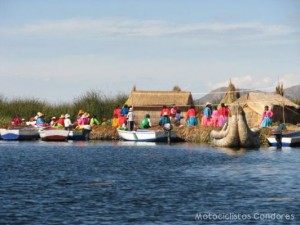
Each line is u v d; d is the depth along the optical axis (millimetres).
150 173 44125
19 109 85250
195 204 32562
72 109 83875
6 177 42031
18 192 35969
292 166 47250
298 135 63656
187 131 70688
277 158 52938
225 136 63312
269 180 40312
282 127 64375
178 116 72688
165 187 37719
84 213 30500
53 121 78312
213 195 34969
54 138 73875
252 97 74000
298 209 31375
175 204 32562
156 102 78812
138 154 57562
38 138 76250
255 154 56469
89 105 82875
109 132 75188
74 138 74500
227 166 47719
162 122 71375
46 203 32750
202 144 68000
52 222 28781
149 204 32562
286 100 74750
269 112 67062
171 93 79375
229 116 64438
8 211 30781
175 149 62312
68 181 40281
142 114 78750
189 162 50719
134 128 72438
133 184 38969
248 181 39969
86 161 51906
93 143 70625
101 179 41219
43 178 41656
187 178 41500
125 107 74062
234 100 76312
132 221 29031
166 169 46375
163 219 29422
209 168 46688
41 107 85750
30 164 49688
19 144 69375
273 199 33781
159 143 69625
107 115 82688
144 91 80250
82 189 37031
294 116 74125
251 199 33844
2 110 85062
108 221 29000
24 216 29828
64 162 51188
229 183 39156
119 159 53375
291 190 36500
